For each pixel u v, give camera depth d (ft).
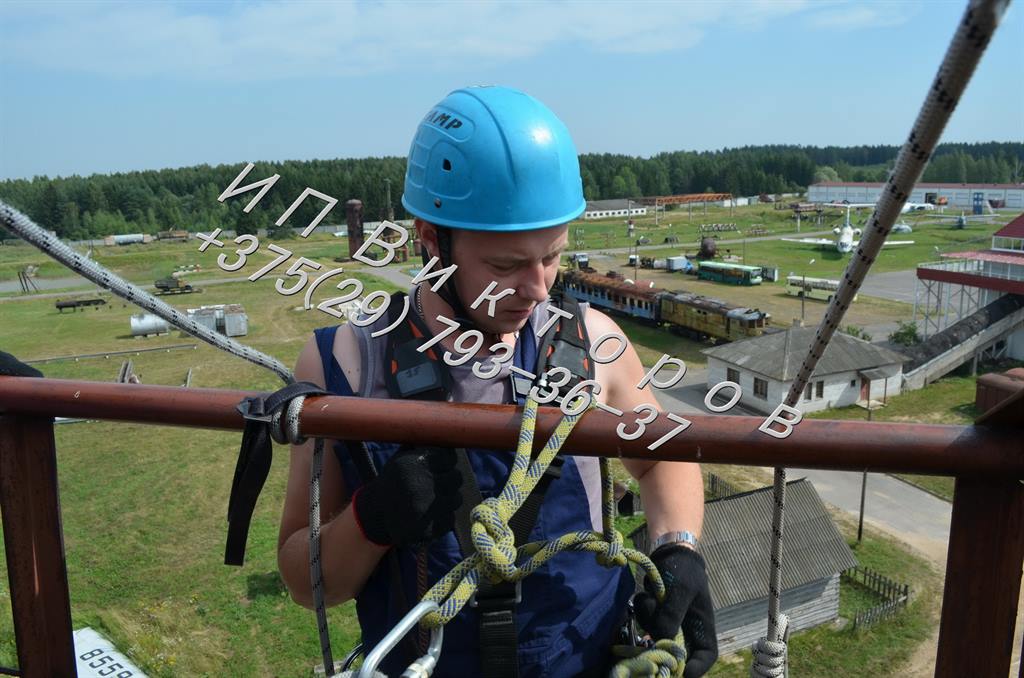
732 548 48.42
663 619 4.92
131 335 135.03
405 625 3.96
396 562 5.20
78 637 47.11
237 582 54.34
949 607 4.37
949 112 2.19
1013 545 4.17
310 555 4.84
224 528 63.26
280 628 48.91
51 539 5.85
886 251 224.33
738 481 71.61
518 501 4.24
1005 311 105.50
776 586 5.32
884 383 94.17
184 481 73.10
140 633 47.98
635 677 4.75
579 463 5.34
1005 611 4.24
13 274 193.26
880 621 50.01
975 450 3.95
